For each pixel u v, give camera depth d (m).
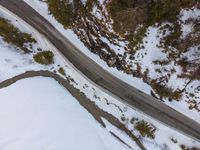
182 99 21.34
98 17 20.08
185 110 21.53
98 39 20.86
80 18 20.64
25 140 21.20
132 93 21.50
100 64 21.36
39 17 21.25
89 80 21.48
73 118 21.47
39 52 21.58
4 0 21.20
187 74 20.58
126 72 21.33
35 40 21.48
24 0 21.20
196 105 21.27
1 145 21.25
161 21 19.28
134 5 18.70
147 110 21.58
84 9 20.30
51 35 21.34
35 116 21.34
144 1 18.56
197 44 19.62
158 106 21.58
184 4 18.44
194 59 20.06
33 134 21.23
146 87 21.41
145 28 19.73
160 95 21.39
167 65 20.67
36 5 21.14
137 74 21.27
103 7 19.61
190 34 19.38
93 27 20.59
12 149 21.14
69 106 21.58
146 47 20.44
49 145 21.17
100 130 21.58
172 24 19.34
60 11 20.83
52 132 21.25
